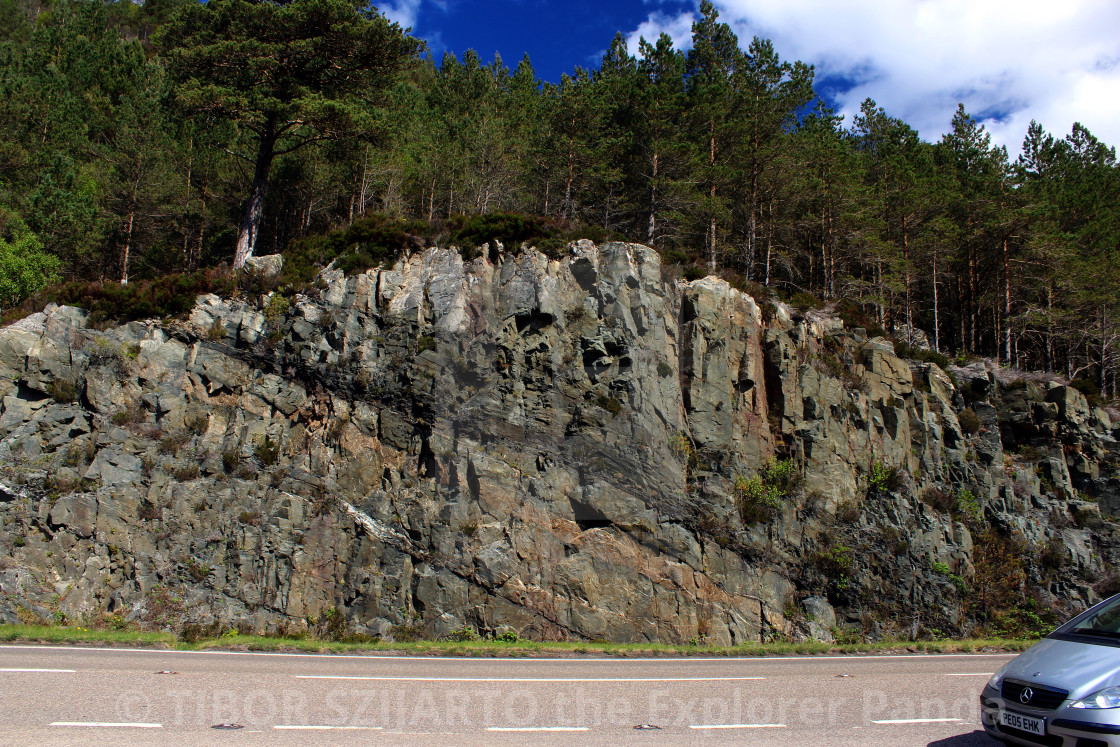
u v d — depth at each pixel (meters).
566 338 22.81
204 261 36.34
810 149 36.00
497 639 18.48
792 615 21.45
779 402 25.00
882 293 39.16
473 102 49.22
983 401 29.98
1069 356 42.41
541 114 43.56
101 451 19.80
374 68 30.25
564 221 25.83
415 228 25.05
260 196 29.62
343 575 19.28
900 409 26.92
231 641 13.40
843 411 25.64
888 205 40.62
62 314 21.97
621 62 49.47
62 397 20.48
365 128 29.50
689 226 36.19
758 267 40.47
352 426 21.17
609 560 20.06
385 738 6.91
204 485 19.86
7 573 17.58
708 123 36.69
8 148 35.44
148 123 37.75
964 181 46.56
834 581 22.41
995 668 12.11
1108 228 41.38
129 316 22.58
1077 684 6.08
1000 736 6.57
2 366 20.34
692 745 7.00
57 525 18.50
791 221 37.56
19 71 50.09
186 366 21.80
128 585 18.28
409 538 19.73
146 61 56.03
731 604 20.80
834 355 27.62
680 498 21.67
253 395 21.69
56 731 6.68
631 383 22.36
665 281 24.88
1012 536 25.84
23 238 28.64
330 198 37.56
